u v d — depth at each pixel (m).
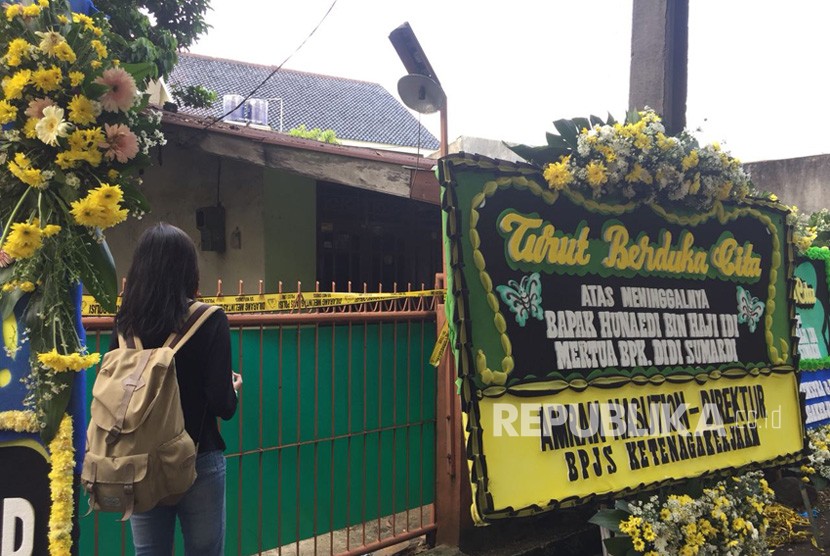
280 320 3.03
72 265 2.11
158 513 2.09
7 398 2.15
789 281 4.50
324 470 3.24
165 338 2.04
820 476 4.34
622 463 3.37
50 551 2.11
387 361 3.48
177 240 2.09
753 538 3.38
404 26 4.08
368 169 5.03
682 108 4.58
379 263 7.68
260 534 3.02
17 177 2.09
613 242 3.56
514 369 3.12
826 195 9.81
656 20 4.49
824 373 5.33
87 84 2.08
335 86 25.73
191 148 6.18
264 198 6.63
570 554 3.74
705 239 4.02
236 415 2.94
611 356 3.49
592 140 3.38
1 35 2.06
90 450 1.88
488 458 2.97
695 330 3.90
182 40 7.88
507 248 3.17
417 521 3.85
